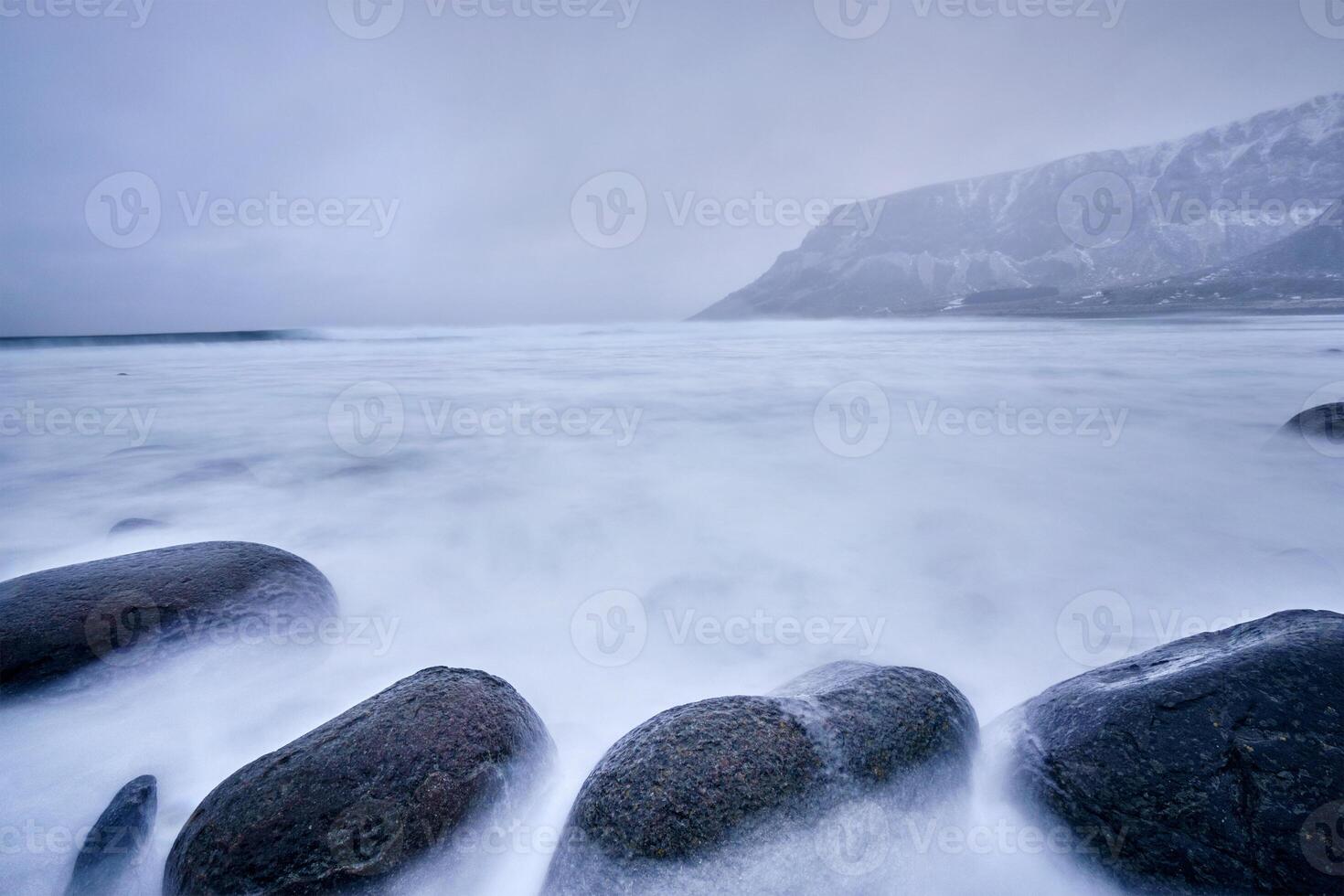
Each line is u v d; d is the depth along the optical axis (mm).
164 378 21141
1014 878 2303
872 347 31250
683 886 2082
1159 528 6270
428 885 2213
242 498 7648
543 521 6883
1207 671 2527
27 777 2990
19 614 3365
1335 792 2102
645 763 2289
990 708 3607
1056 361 20625
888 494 7645
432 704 2617
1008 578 5320
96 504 7402
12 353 39938
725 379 18516
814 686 2895
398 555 5961
